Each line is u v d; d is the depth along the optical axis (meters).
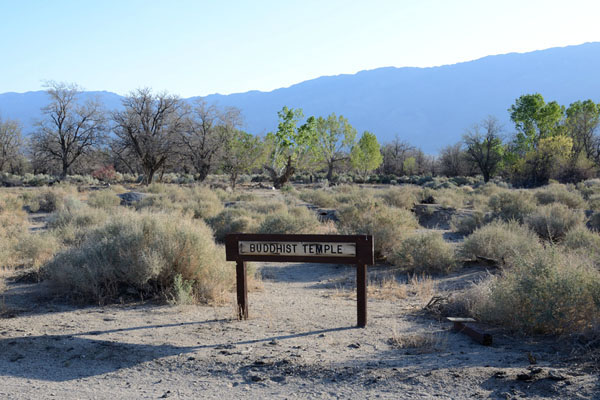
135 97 48.91
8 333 6.17
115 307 7.70
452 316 6.92
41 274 9.59
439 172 88.44
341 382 4.36
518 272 6.33
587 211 21.00
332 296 9.03
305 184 64.62
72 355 5.34
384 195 27.14
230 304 8.02
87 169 64.31
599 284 5.46
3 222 20.12
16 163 76.25
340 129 75.38
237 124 51.59
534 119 72.06
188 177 62.53
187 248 8.75
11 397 4.29
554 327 5.55
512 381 4.09
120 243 8.80
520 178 49.38
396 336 5.74
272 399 4.11
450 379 4.22
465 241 12.27
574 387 3.83
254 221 17.47
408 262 11.70
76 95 61.12
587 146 59.50
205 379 4.61
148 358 5.18
